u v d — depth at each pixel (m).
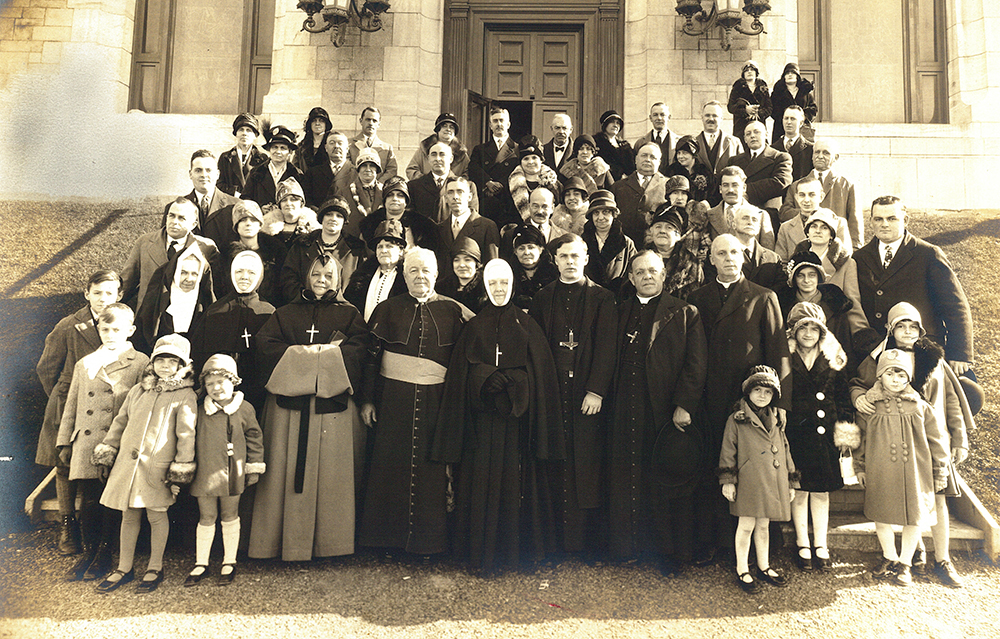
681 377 5.13
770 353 5.10
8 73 11.28
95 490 5.02
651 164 7.36
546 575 5.07
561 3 11.93
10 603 4.62
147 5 12.61
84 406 5.08
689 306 5.26
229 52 12.55
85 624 4.47
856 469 5.08
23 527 5.43
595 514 5.37
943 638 4.40
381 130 11.48
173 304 5.63
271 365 5.24
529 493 5.24
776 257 5.95
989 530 5.20
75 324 5.63
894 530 5.19
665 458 5.01
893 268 5.82
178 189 11.05
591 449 5.21
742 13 11.30
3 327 7.59
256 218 6.02
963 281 8.46
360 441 5.38
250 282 5.55
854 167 11.58
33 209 9.81
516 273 6.03
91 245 9.27
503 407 5.13
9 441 6.21
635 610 4.71
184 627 4.48
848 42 12.27
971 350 5.65
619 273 6.02
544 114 11.98
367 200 7.73
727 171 6.43
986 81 11.60
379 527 5.18
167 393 4.95
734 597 4.82
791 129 8.09
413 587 4.93
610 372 5.22
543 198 6.35
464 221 6.48
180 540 5.36
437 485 5.20
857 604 4.73
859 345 5.40
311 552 5.11
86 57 11.70
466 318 5.57
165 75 12.46
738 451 4.96
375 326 5.39
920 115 12.08
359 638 4.43
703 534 5.14
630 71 11.70
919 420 4.97
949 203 11.44
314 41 11.66
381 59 11.58
